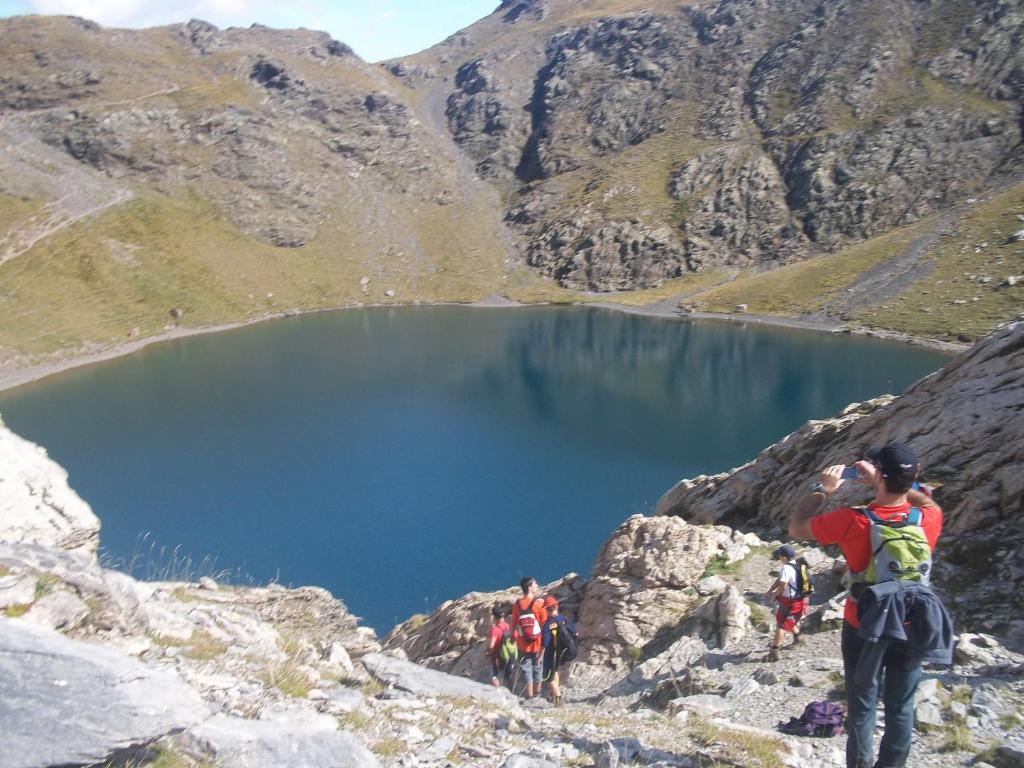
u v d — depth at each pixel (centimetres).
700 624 1888
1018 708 967
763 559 2239
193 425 9162
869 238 17800
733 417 9294
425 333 15500
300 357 13312
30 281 14500
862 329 13450
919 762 883
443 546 5578
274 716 773
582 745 917
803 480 2719
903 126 18975
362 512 6278
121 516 6234
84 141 19388
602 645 2120
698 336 14388
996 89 18712
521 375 11912
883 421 2522
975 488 1844
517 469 7444
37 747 520
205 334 15350
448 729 933
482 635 2517
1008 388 2109
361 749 689
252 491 6850
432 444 8375
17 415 9675
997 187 16825
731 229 19550
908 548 595
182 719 608
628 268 19712
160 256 17025
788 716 1150
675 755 858
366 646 1498
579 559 5306
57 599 793
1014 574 1522
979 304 12675
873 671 605
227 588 1883
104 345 13625
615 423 9188
